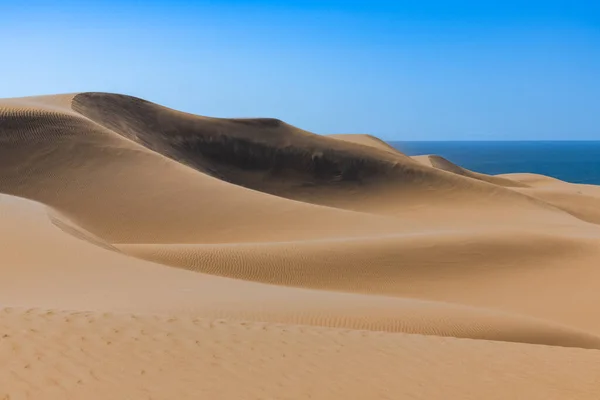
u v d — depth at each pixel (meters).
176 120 64.19
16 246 15.55
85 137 39.84
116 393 6.39
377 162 64.44
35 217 19.31
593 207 72.62
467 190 60.00
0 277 12.88
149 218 31.31
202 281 15.37
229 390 6.81
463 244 23.69
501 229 26.48
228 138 64.25
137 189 34.62
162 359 7.37
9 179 35.03
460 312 14.55
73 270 14.24
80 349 7.31
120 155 38.66
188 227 30.34
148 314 9.01
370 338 9.20
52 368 6.74
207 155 62.12
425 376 7.83
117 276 14.24
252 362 7.66
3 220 18.09
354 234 29.08
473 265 22.45
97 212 31.92
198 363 7.41
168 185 35.34
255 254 21.64
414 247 23.19
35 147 38.00
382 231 29.92
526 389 7.67
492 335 13.25
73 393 6.26
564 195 77.12
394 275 21.39
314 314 12.21
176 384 6.78
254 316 11.34
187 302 11.84
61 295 11.42
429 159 98.69
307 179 62.72
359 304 14.01
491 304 19.86
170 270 16.48
